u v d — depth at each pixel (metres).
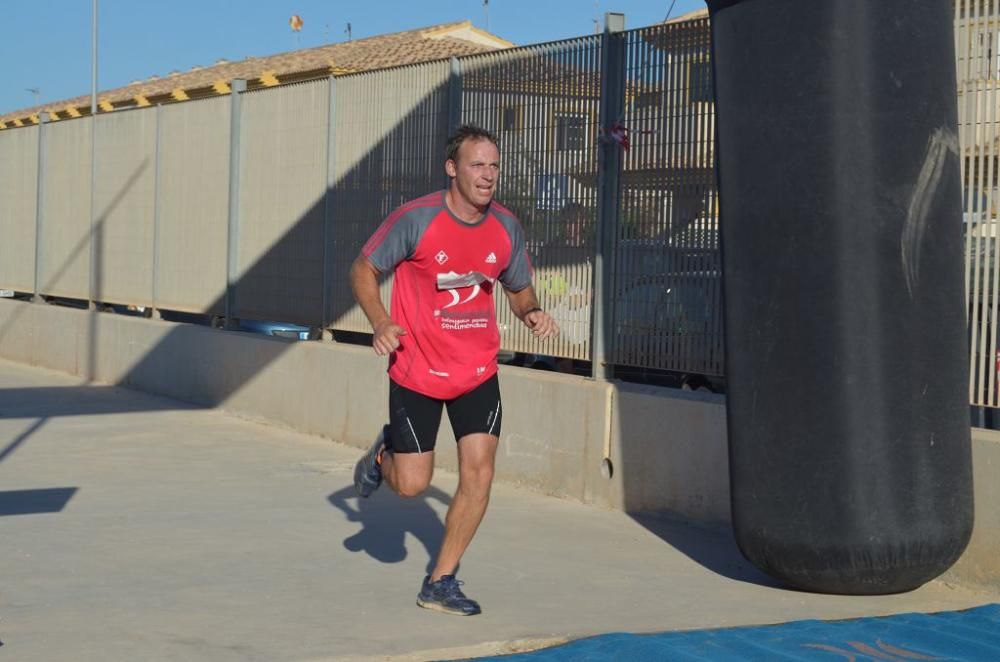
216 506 9.06
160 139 16.30
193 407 14.88
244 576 6.98
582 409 9.34
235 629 5.90
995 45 6.85
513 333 10.38
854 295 6.32
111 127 17.69
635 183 9.09
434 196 5.90
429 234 5.82
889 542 6.29
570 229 9.72
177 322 16.30
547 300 9.97
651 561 7.54
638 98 9.02
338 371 12.35
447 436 10.73
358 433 12.03
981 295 6.91
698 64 8.57
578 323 9.66
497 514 8.90
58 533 8.05
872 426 6.29
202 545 7.76
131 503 9.14
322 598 6.51
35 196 20.28
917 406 6.33
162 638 5.74
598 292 9.39
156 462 11.04
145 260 16.70
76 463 10.91
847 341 6.31
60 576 6.92
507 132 10.34
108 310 18.38
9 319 20.66
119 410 14.53
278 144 13.70
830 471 6.34
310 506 9.11
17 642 5.64
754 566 7.01
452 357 5.96
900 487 6.30
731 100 6.77
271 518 8.64
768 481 6.54
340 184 12.59
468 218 5.87
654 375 9.52
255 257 14.16
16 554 7.44
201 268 15.29
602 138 9.27
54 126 19.59
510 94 10.33
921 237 6.39
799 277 6.43
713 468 8.36
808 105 6.43
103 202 17.94
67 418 13.80
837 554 6.36
